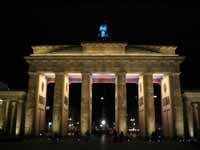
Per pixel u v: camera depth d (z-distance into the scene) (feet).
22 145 157.48
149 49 264.31
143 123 255.29
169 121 255.50
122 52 258.57
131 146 155.33
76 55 254.68
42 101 273.75
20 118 266.16
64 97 261.44
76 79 293.02
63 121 254.27
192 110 268.21
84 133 241.55
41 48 268.62
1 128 275.59
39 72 255.50
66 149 131.95
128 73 255.50
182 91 267.59
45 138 231.50
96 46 260.42
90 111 251.60
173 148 141.08
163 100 279.08
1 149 127.03
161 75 270.05
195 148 140.77
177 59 254.06
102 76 275.59
